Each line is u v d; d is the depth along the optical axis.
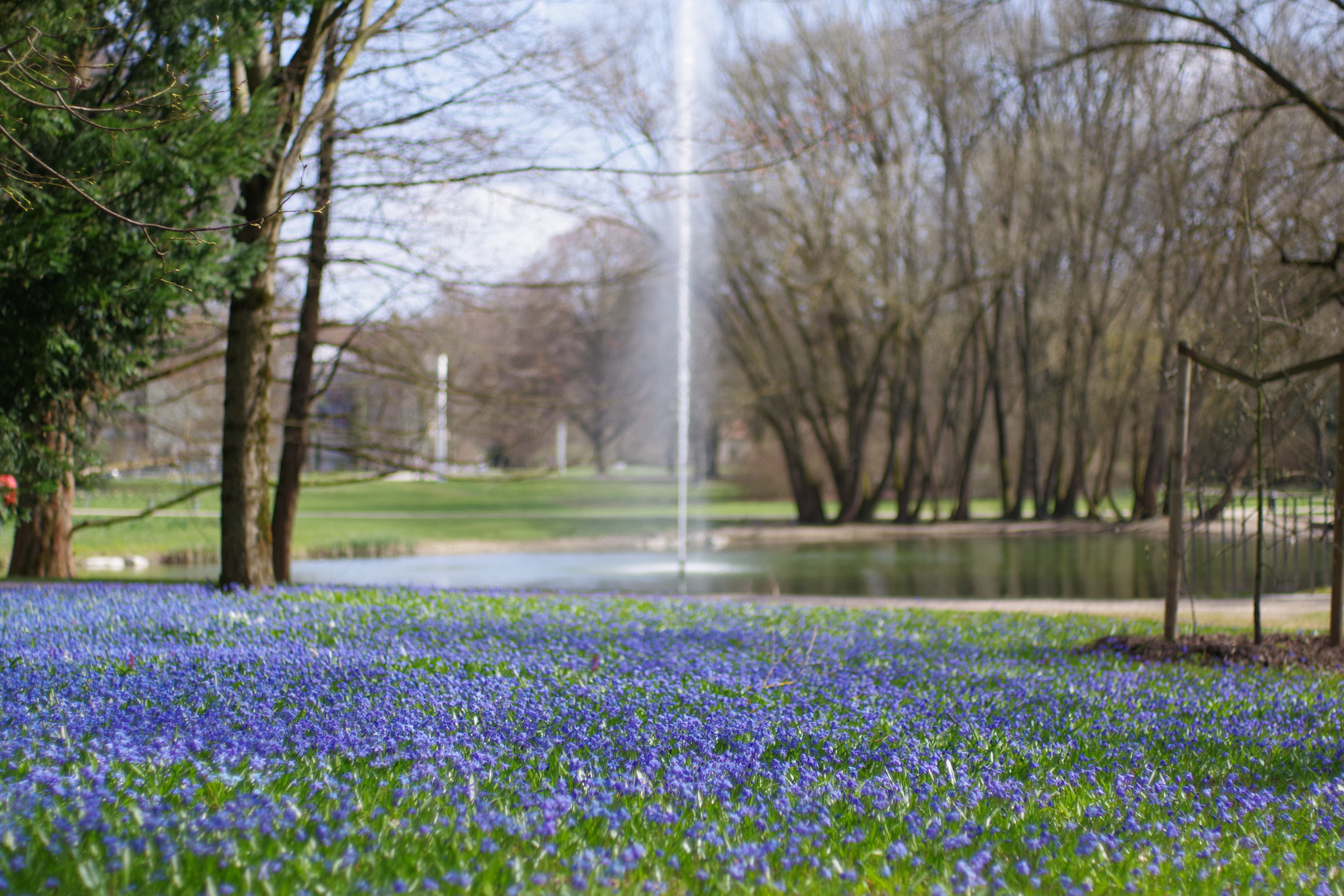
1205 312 28.36
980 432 46.06
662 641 9.70
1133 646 10.30
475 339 20.39
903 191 33.53
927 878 3.54
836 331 37.53
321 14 12.54
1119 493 50.81
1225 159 24.00
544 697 6.44
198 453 19.92
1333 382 11.95
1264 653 9.82
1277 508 20.16
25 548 17.16
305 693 6.23
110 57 11.35
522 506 45.09
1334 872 3.91
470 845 3.54
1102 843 3.94
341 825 3.60
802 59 31.62
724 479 61.78
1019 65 30.39
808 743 5.63
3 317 10.53
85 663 6.98
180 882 3.01
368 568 23.77
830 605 14.77
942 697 7.29
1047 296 37.44
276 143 11.89
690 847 3.74
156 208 10.38
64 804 3.70
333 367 16.56
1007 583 21.33
